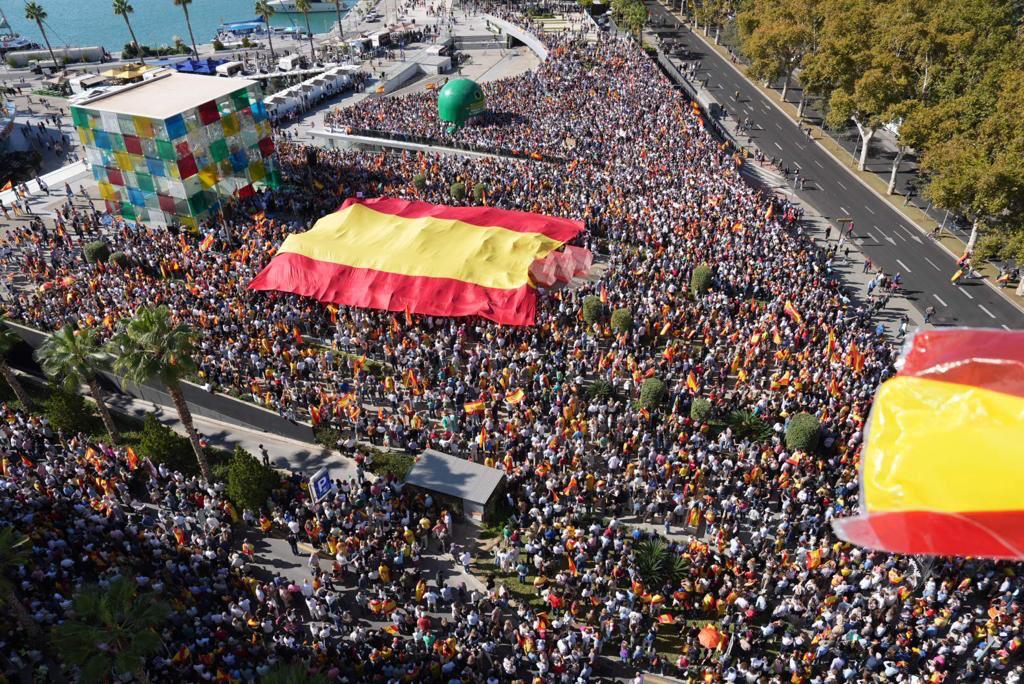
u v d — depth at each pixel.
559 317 45.56
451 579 30.36
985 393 14.98
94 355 35.84
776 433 36.22
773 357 42.03
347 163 73.44
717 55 119.31
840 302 47.50
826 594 28.56
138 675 23.31
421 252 48.72
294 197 65.81
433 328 46.09
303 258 49.22
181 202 59.72
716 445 35.53
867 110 68.38
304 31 157.12
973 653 26.11
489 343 42.91
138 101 60.06
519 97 89.88
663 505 32.44
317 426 38.25
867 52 69.75
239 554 29.98
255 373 41.47
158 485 34.66
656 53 116.19
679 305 46.00
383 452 36.72
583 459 34.97
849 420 35.34
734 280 47.59
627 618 27.19
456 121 81.81
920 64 69.38
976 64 62.88
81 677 20.66
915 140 61.62
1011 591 27.86
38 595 28.12
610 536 30.62
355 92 106.88
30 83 118.62
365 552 30.00
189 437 35.53
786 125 89.69
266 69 118.88
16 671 26.31
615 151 70.88
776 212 63.78
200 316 44.03
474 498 32.16
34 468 35.06
